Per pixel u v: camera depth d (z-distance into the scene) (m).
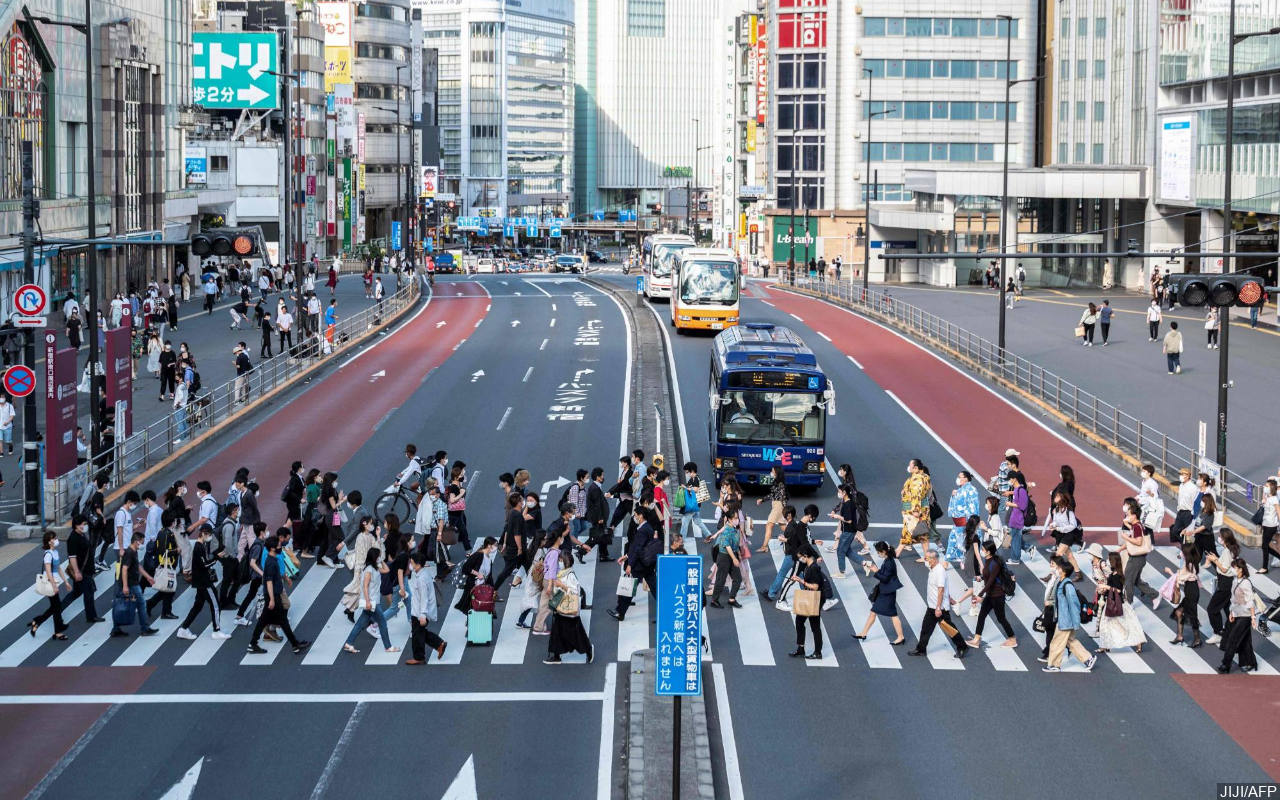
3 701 21.34
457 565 28.88
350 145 151.88
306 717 20.70
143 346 56.12
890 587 24.33
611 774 18.59
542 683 22.30
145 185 76.19
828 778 18.50
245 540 27.34
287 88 65.06
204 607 26.38
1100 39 96.19
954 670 23.11
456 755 19.22
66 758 19.11
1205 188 77.06
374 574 23.59
